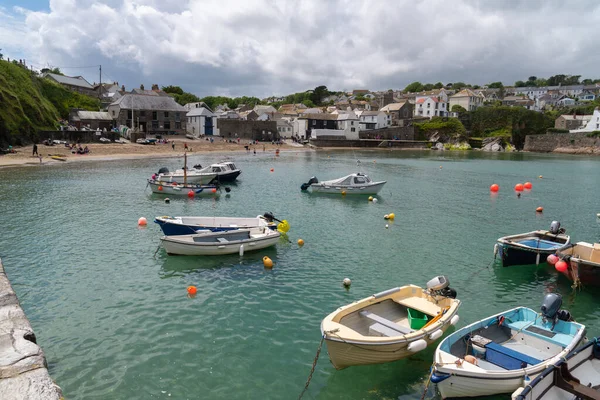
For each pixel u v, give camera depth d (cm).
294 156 8769
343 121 12594
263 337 1328
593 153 11294
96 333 1328
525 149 12800
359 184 4019
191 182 4219
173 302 1560
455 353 1100
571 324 1217
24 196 3506
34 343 898
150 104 9831
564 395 918
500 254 2028
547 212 3441
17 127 6531
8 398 696
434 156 9838
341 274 1884
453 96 15888
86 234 2433
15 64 8581
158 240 2333
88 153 6744
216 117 11094
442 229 2772
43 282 1722
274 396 1058
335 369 1170
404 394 1074
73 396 1027
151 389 1065
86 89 11781
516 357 1060
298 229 2675
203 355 1222
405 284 1789
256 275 1839
